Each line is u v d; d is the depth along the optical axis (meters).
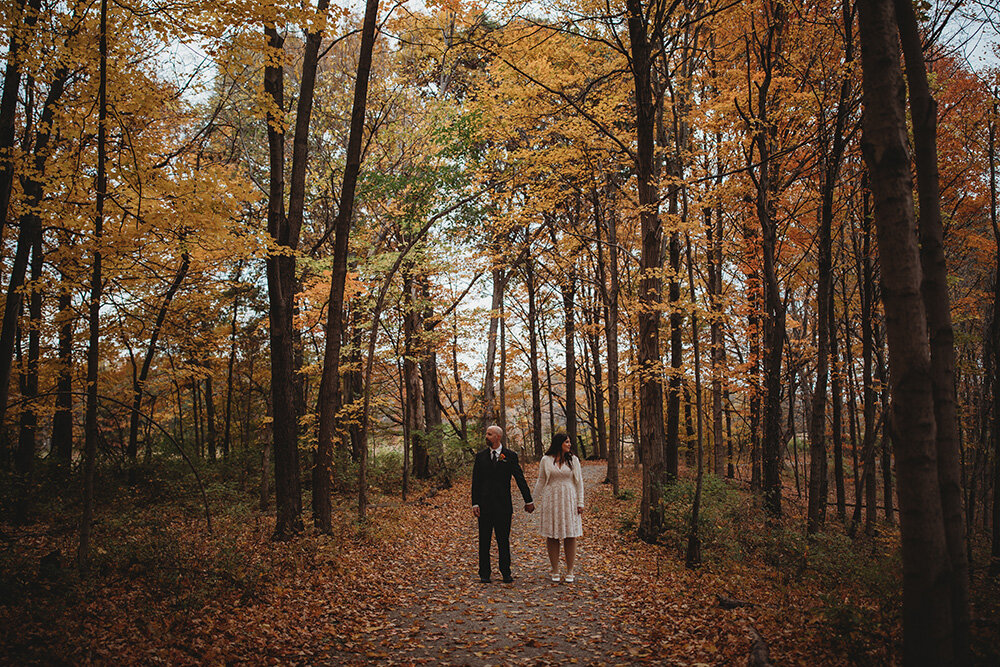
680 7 10.96
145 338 13.19
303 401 17.31
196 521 10.09
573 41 11.02
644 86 9.03
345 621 5.36
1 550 6.56
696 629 4.98
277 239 9.02
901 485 3.06
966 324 15.14
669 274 9.35
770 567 7.70
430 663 4.40
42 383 11.23
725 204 11.96
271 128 8.78
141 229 6.91
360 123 9.03
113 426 16.81
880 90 3.11
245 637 4.72
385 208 13.75
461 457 20.22
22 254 6.22
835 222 12.74
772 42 9.73
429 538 10.18
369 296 13.75
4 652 3.87
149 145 6.86
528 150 11.22
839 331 15.24
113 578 5.83
